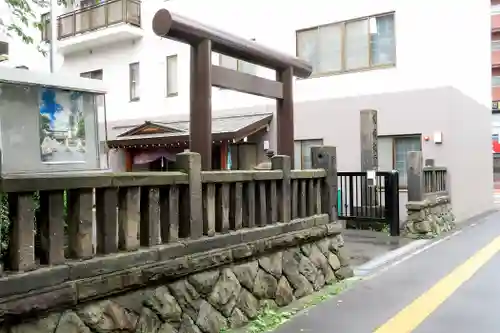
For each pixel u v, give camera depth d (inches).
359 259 304.0
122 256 132.6
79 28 701.9
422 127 474.3
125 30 653.3
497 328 174.2
